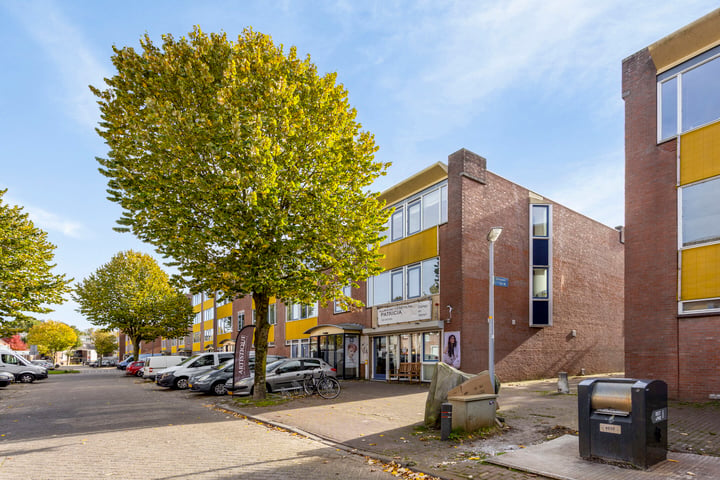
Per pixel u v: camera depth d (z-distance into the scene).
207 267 13.57
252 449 8.28
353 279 14.98
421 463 7.00
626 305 13.70
